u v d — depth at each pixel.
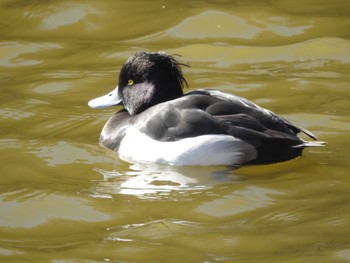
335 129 12.59
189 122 11.24
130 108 12.27
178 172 11.16
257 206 10.26
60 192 10.73
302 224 9.72
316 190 10.66
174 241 9.39
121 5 17.66
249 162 11.15
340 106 13.43
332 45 15.81
